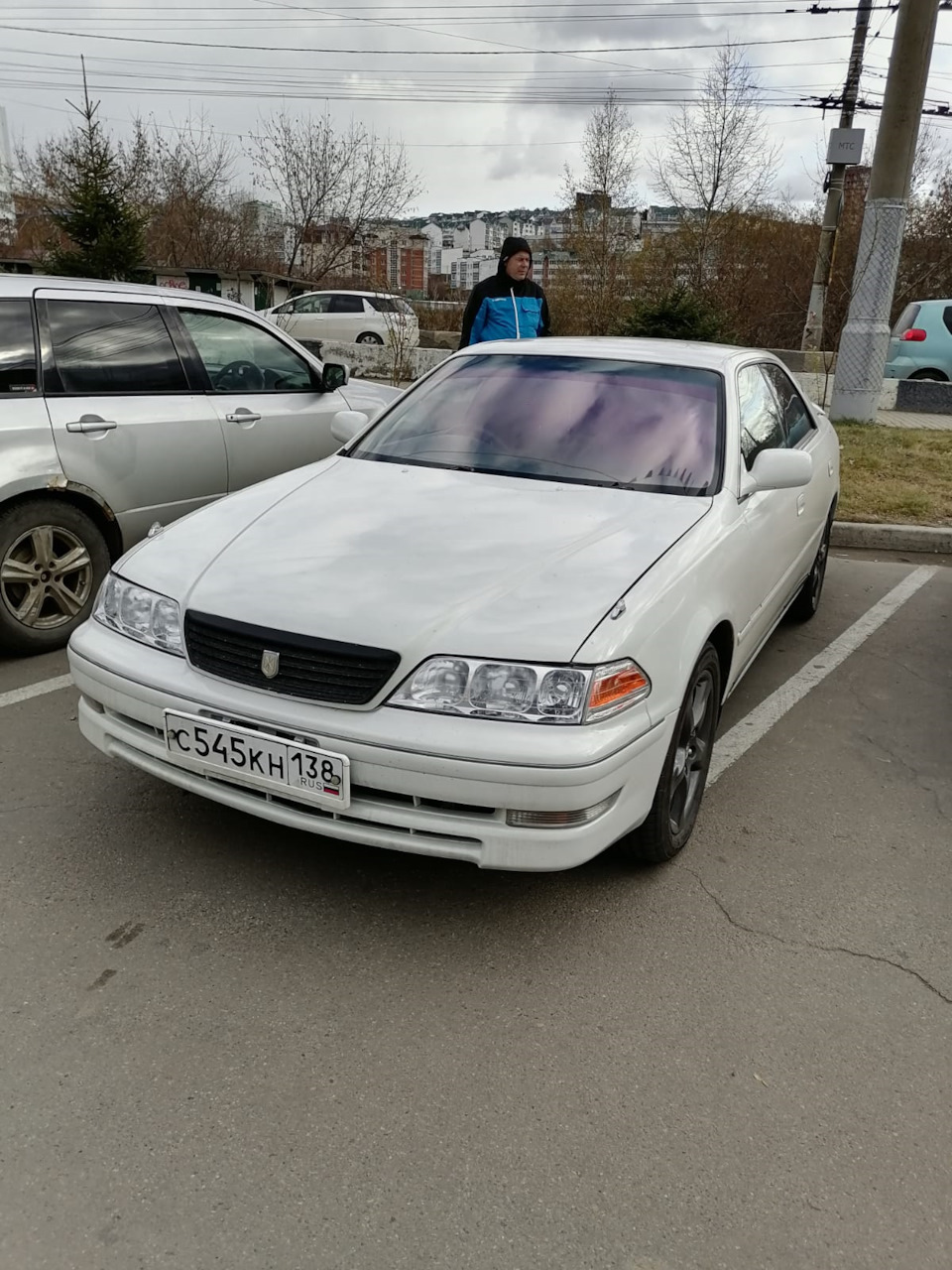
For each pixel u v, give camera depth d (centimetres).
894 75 1037
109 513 474
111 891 285
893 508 766
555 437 359
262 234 2948
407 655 244
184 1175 195
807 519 457
